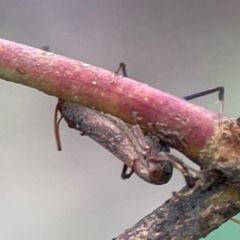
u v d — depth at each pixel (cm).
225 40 9
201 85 9
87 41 9
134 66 9
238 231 6
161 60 9
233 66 9
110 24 9
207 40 9
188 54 9
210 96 9
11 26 9
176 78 9
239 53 9
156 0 9
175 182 9
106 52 9
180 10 9
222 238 6
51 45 9
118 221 9
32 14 9
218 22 9
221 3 9
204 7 9
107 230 9
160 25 9
